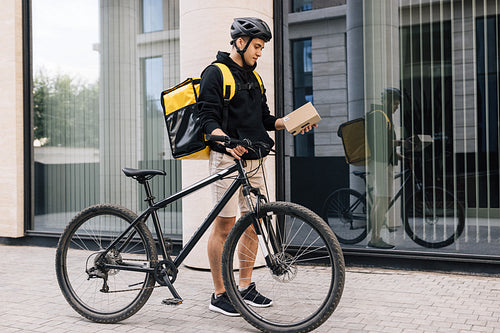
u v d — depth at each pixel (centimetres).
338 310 334
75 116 608
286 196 497
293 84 492
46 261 519
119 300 321
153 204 326
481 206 435
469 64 438
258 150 316
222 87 321
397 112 463
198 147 328
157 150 566
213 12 458
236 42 326
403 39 460
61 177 614
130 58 581
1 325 313
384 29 466
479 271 429
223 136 292
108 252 326
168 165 559
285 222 294
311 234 284
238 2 460
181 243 530
